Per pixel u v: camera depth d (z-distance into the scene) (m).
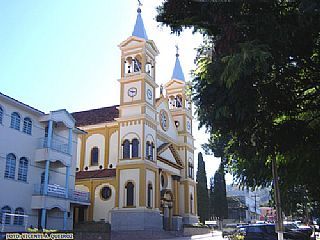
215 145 16.42
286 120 12.16
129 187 42.47
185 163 54.44
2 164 29.05
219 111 10.79
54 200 32.38
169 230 47.25
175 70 59.25
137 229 40.69
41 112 32.84
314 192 17.19
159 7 11.59
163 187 48.34
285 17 9.88
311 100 11.97
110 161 47.25
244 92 10.36
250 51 8.97
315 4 8.47
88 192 40.62
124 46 46.88
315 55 10.93
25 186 30.98
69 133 35.16
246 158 12.77
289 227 26.53
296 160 13.72
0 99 29.33
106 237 34.28
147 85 45.72
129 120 44.44
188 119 57.19
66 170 34.47
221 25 10.15
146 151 43.56
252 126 11.40
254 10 9.93
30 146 31.97
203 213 66.50
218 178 71.12
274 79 10.74
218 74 10.32
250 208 102.56
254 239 20.70
